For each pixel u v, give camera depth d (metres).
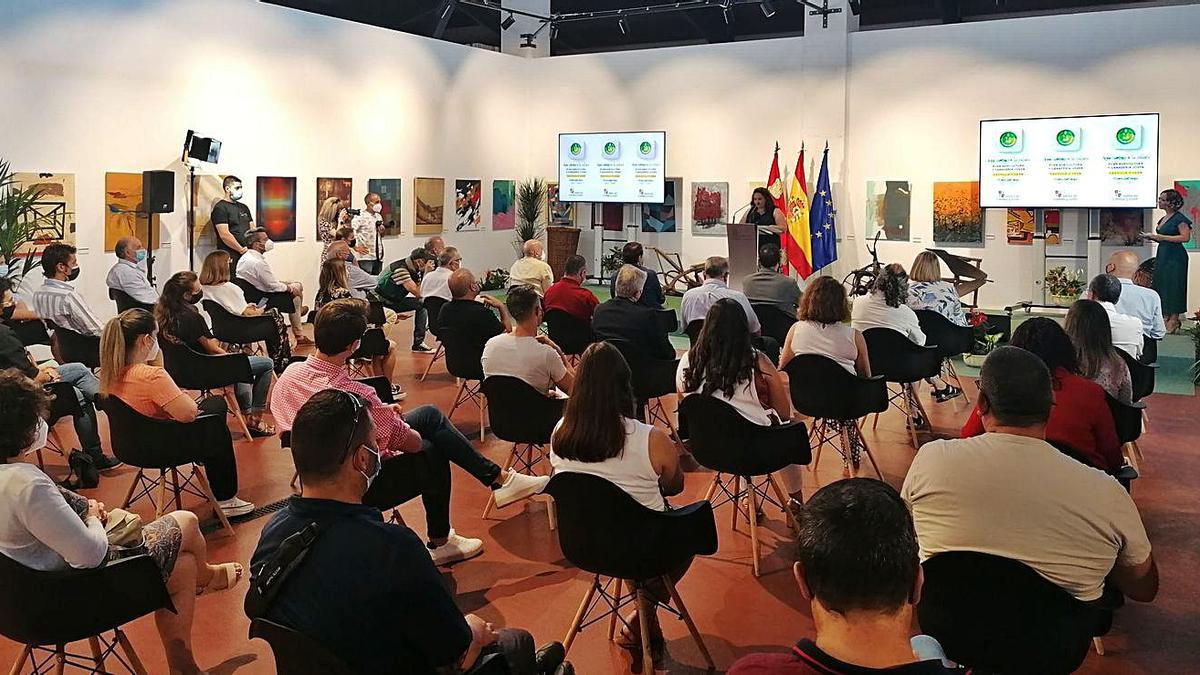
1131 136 10.87
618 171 14.36
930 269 7.31
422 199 13.44
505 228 15.18
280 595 2.07
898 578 1.47
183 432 4.25
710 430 4.07
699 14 16.14
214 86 10.50
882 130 12.80
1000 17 14.85
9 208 8.09
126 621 2.71
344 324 4.01
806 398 5.11
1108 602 2.58
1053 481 2.28
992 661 2.38
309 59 11.61
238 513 4.84
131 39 9.62
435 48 13.46
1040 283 11.95
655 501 3.18
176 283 5.88
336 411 2.19
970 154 12.25
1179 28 10.91
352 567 2.05
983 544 2.30
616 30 17.34
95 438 5.55
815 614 1.55
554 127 15.26
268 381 6.46
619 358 3.17
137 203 9.79
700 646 3.34
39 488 2.55
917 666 1.42
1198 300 11.08
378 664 2.07
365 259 11.95
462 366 6.45
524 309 4.72
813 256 12.73
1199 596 3.93
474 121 14.30
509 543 4.56
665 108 14.35
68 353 6.23
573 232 14.58
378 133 12.66
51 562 2.62
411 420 4.31
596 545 3.07
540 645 3.50
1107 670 3.31
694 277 14.20
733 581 4.11
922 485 2.42
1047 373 2.41
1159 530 4.69
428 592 2.11
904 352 5.87
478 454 4.57
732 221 14.01
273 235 11.28
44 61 8.89
